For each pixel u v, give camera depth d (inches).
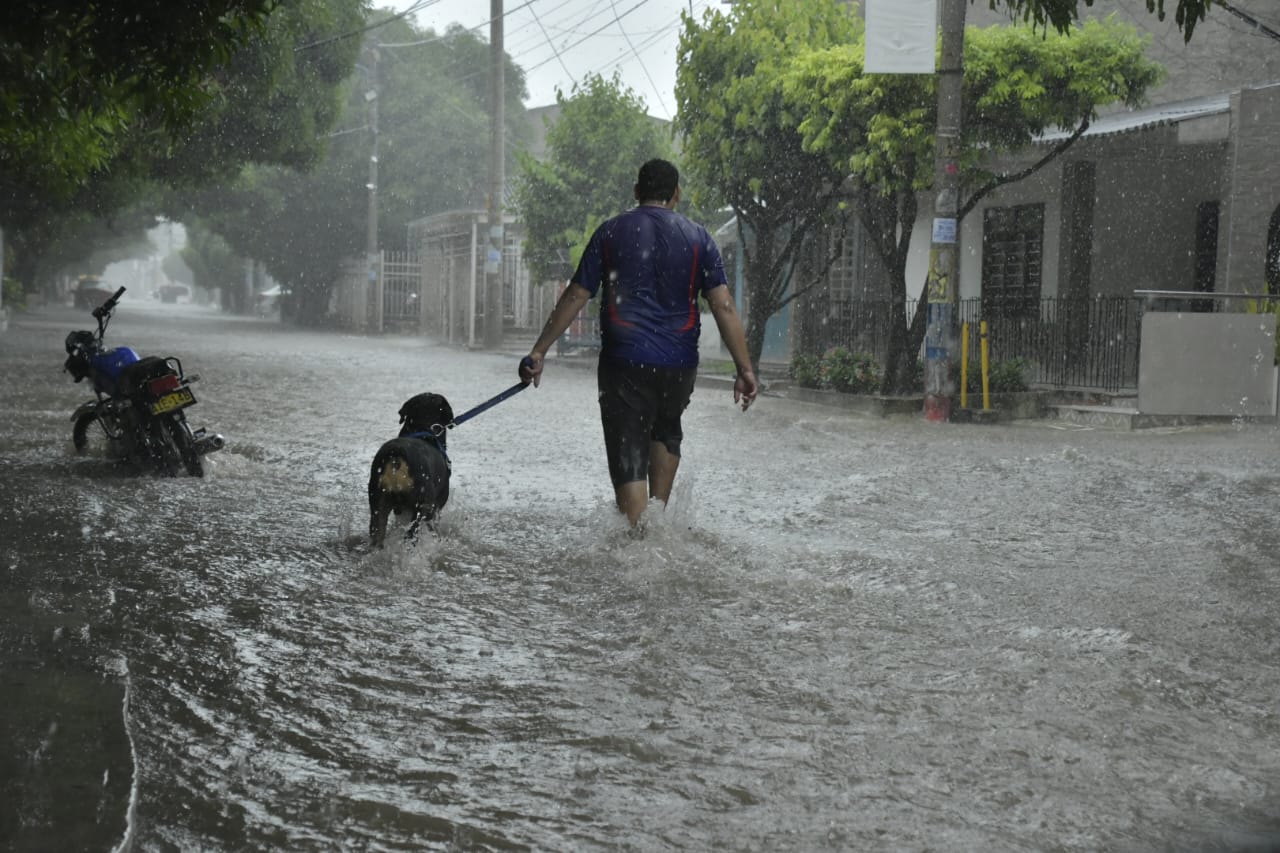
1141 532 281.1
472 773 128.5
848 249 918.4
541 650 175.0
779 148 741.3
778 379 850.8
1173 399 579.5
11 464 342.6
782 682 161.5
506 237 1521.9
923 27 536.1
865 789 126.0
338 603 199.9
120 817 106.3
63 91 318.0
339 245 1942.7
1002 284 813.9
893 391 664.4
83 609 185.6
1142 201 735.1
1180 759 135.7
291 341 1418.6
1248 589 221.8
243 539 249.8
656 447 253.8
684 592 211.5
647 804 121.4
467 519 277.1
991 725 145.6
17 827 103.3
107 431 349.4
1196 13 290.8
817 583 218.7
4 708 133.6
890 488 346.9
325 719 143.6
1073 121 625.3
